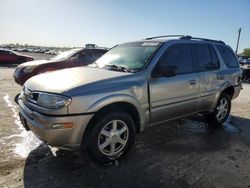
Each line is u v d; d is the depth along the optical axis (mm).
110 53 4844
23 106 3553
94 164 3611
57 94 3117
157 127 5367
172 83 4180
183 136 4906
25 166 3479
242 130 5457
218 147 4438
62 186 3062
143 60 4066
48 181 3150
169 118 4355
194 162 3818
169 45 4328
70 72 3926
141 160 3812
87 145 3398
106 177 3297
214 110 5363
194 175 3439
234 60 5938
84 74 3738
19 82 8422
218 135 5062
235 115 6723
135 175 3377
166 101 4141
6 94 8117
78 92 3174
